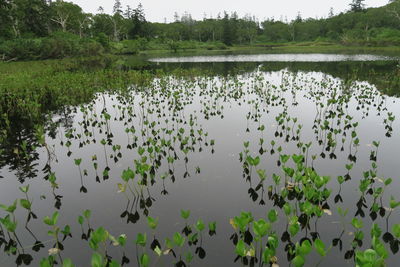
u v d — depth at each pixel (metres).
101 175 6.00
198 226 3.62
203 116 10.34
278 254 3.65
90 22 66.88
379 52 44.97
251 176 5.77
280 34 95.50
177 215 4.52
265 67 27.77
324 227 4.14
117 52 57.03
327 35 81.94
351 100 12.16
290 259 3.57
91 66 30.28
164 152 6.97
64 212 4.69
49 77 16.16
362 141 7.43
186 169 6.14
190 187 5.39
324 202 4.75
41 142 6.99
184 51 71.31
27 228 4.30
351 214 4.41
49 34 42.94
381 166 5.98
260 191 5.20
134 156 6.96
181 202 4.89
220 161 6.50
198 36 94.56
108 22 74.38
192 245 3.85
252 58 42.75
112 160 6.76
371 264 2.46
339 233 4.00
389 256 3.58
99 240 3.30
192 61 38.75
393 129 8.29
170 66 30.73
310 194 4.26
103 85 17.00
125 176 4.86
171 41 72.94
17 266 3.57
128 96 13.87
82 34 66.38
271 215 3.65
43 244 3.95
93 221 4.42
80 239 4.03
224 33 88.06
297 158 5.10
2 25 34.25
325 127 7.99
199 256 3.64
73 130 9.11
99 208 4.78
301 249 2.90
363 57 36.22
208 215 4.49
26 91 12.20
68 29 61.34
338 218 4.34
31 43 31.89
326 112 10.29
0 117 10.30
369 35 66.12
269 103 12.03
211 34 93.94
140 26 80.06
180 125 9.34
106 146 7.68
